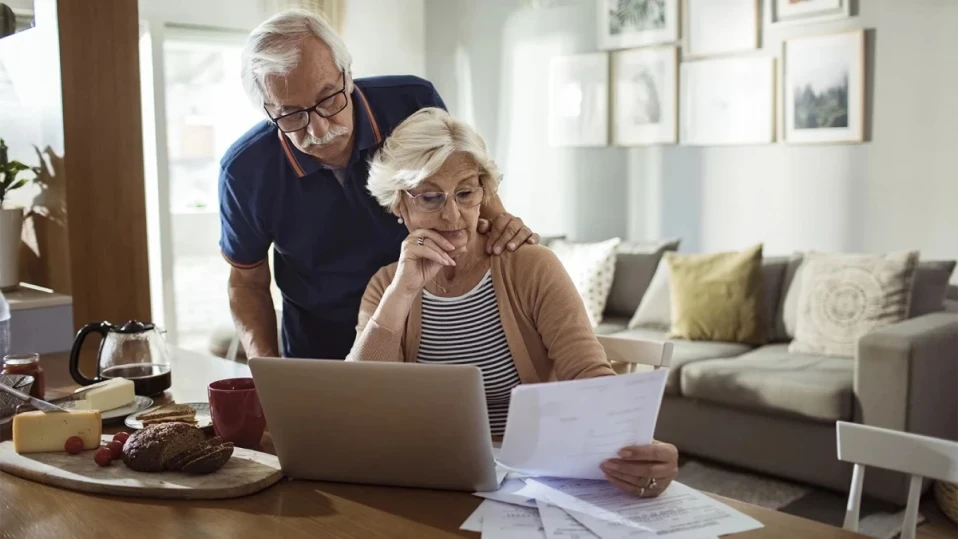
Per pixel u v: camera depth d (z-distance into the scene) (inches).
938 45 143.2
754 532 41.4
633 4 186.1
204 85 209.9
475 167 56.4
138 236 114.0
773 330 153.6
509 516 43.4
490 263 60.6
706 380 135.5
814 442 125.3
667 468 45.6
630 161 191.0
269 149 70.2
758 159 169.3
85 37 106.4
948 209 144.3
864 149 154.1
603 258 176.1
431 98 72.5
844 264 142.1
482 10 217.9
